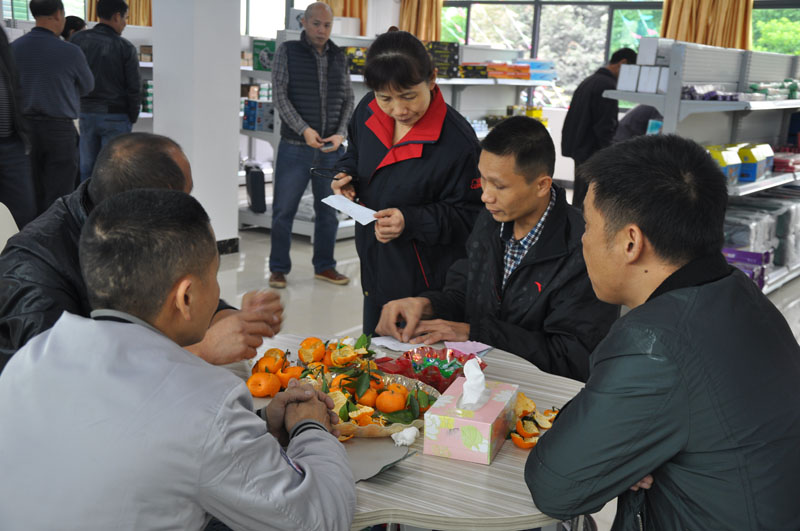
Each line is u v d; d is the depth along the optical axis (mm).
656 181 1120
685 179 1119
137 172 1504
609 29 9297
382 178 2578
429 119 2475
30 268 1529
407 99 2334
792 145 5844
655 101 4254
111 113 5461
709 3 8195
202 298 1075
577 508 1179
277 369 1644
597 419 1118
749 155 4695
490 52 8023
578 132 6215
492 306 2088
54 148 4680
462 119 2576
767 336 1122
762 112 5605
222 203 5289
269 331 1646
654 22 8992
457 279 2285
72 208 1608
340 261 5492
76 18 6102
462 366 1678
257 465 993
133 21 9891
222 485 957
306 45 4590
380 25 10680
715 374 1068
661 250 1140
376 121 2600
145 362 977
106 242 1019
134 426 924
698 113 4781
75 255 1591
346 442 1428
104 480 912
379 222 2443
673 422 1085
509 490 1296
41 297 1509
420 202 2535
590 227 1197
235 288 4672
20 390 978
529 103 9625
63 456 923
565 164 9641
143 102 6867
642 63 4387
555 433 1188
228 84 5102
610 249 1173
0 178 3965
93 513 912
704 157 1146
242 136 8742
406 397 1542
